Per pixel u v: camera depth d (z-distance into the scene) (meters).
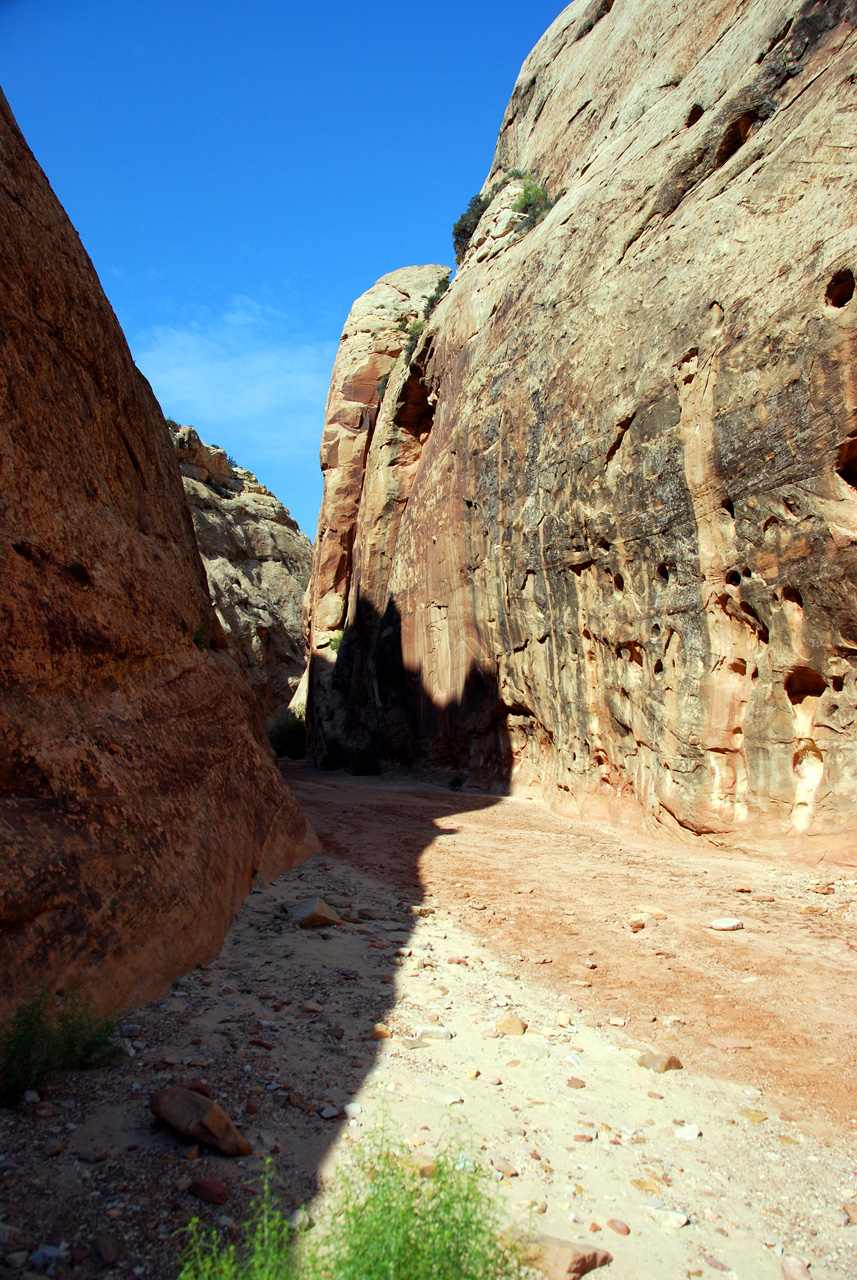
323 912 8.39
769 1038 5.89
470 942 8.36
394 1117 4.37
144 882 6.25
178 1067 4.71
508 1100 4.75
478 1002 6.52
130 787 6.73
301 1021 5.72
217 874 7.91
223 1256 2.79
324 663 43.72
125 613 8.20
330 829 15.81
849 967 7.42
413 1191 3.08
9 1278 2.79
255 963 6.99
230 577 63.44
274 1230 2.96
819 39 14.01
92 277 10.07
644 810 15.56
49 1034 4.38
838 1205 3.85
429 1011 6.21
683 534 14.26
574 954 7.96
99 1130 3.89
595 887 10.94
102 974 5.32
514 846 14.52
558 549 18.92
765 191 13.48
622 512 16.09
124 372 10.89
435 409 31.52
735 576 13.16
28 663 6.16
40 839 5.32
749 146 14.55
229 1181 3.56
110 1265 2.92
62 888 5.25
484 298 25.73
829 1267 3.38
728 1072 5.33
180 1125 3.82
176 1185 3.47
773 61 14.72
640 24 23.11
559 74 29.45
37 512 7.12
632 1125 4.56
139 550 9.45
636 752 16.23
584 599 18.08
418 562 29.67
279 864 10.78
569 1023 6.12
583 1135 4.36
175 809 7.41
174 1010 5.60
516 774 23.12
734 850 12.70
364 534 38.00
